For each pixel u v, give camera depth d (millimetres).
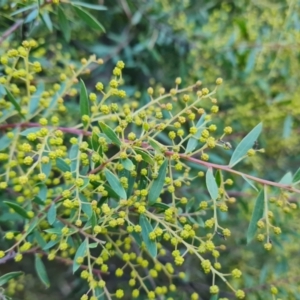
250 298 482
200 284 558
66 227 321
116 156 302
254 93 567
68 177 305
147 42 567
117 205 336
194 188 525
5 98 439
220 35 582
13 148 371
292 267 526
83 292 541
